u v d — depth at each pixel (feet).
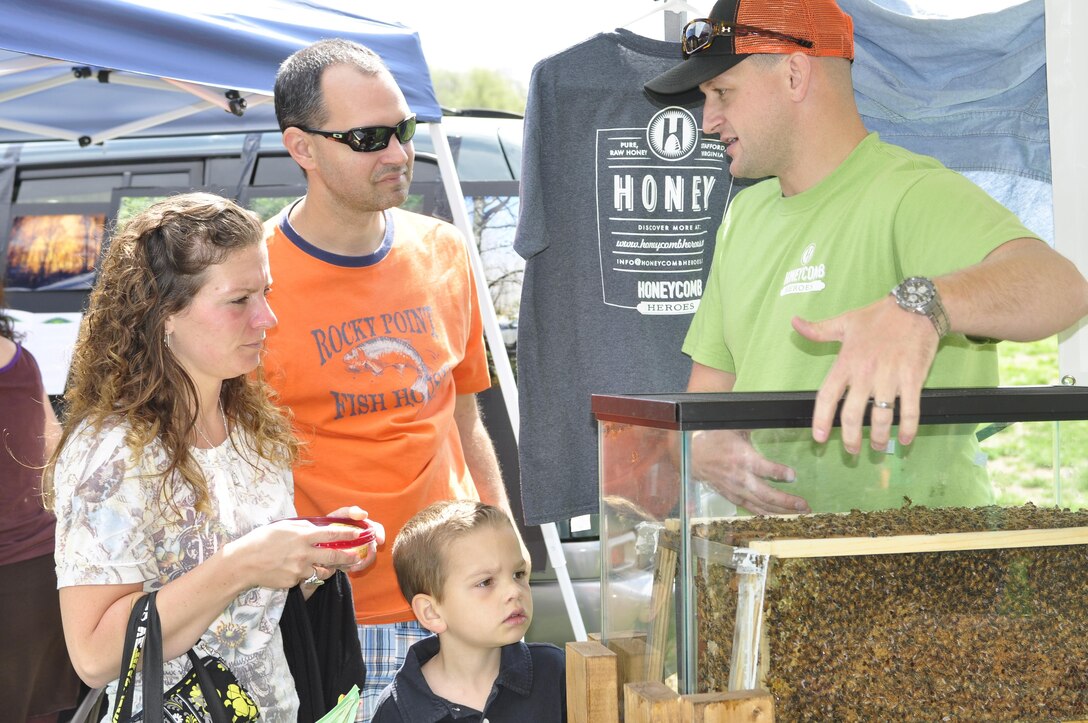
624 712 4.13
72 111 13.34
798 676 3.58
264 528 5.26
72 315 13.55
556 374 8.52
